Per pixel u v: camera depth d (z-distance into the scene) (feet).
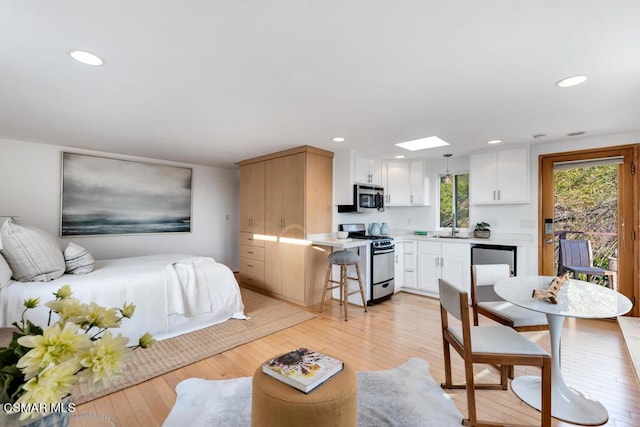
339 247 12.57
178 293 9.55
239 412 5.81
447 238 13.70
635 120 9.09
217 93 7.14
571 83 6.53
